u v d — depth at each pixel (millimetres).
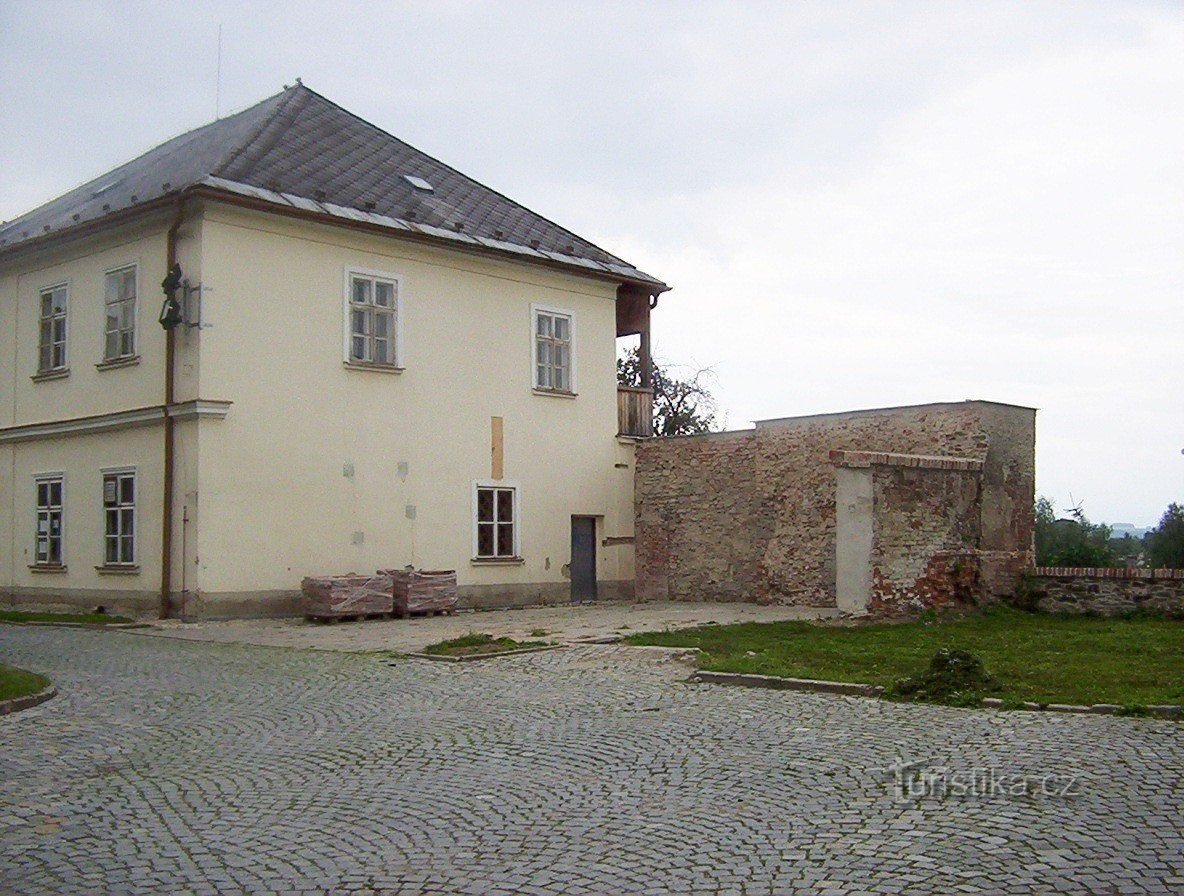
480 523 23094
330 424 20609
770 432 22578
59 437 21812
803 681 10719
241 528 19266
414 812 6664
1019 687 10172
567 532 24734
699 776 7371
